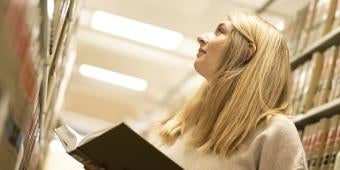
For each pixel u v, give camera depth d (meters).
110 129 0.98
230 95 1.35
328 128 2.01
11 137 0.54
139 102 6.79
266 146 1.24
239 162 1.24
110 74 5.89
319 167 1.96
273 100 1.35
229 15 1.51
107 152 1.05
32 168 1.67
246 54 1.41
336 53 2.15
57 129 1.18
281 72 1.39
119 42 4.94
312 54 2.43
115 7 4.19
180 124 1.46
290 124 1.28
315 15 2.49
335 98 2.00
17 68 0.51
